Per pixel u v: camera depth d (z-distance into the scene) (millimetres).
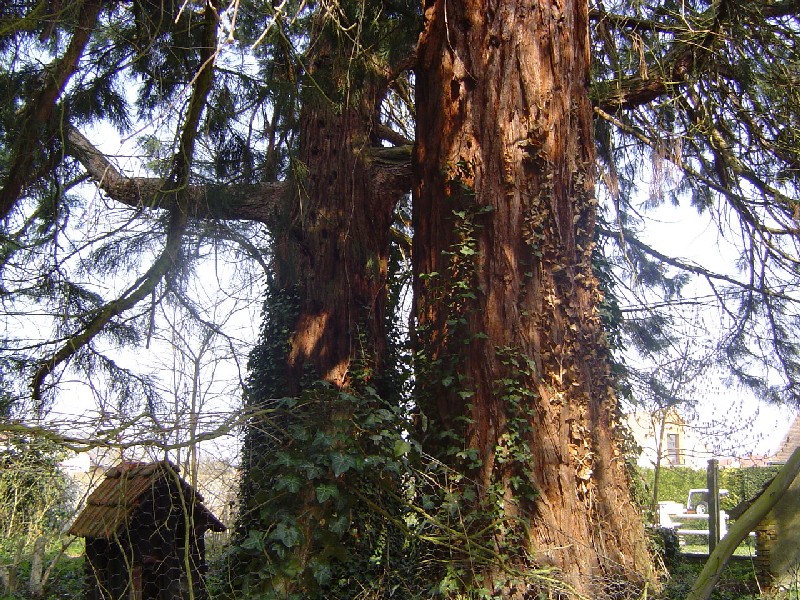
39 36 7840
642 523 7328
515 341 7148
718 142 10797
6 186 8164
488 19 7695
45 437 5332
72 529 6410
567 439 7047
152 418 5824
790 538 6047
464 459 7062
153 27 7969
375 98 10531
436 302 7543
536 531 6746
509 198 7371
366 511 7375
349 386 9383
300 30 9312
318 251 9742
